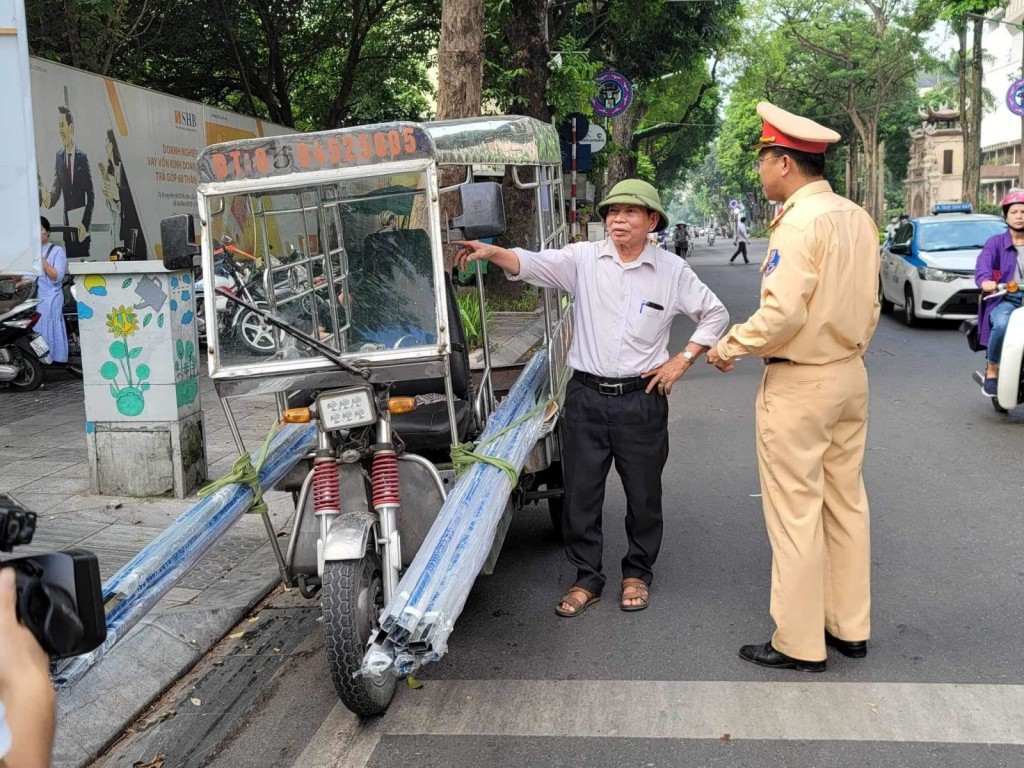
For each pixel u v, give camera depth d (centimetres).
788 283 353
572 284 442
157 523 582
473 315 903
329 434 377
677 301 434
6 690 109
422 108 2464
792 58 4800
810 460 368
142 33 1561
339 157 363
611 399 436
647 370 436
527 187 495
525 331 1102
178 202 1334
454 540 339
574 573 503
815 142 361
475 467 389
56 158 1066
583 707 358
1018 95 2731
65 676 280
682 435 789
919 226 1512
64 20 1492
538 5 1506
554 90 1656
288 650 429
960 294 1352
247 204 371
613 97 1873
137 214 1234
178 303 622
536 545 551
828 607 393
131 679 390
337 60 2295
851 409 373
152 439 625
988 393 796
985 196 6109
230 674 409
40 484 667
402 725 352
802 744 325
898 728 334
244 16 2070
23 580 116
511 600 468
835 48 4669
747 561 509
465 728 347
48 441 801
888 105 5116
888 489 623
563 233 607
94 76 1132
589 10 2291
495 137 446
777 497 376
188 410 635
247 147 364
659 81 3378
